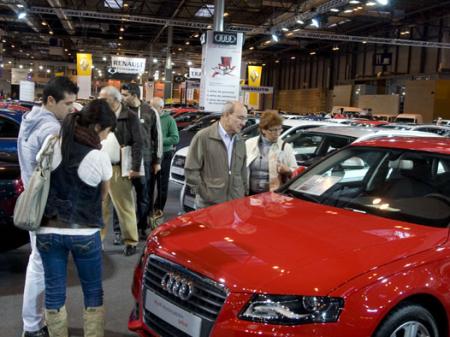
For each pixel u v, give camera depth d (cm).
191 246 280
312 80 3856
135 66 3206
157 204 650
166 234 304
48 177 281
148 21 2339
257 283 242
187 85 3353
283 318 235
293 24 2150
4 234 432
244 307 240
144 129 576
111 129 304
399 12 2200
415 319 258
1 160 460
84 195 290
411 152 373
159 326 276
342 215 326
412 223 314
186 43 3750
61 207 287
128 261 530
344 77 3428
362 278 245
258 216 323
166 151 668
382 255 263
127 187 527
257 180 455
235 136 404
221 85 1225
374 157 387
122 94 573
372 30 2803
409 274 256
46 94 312
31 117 313
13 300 417
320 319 234
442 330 276
